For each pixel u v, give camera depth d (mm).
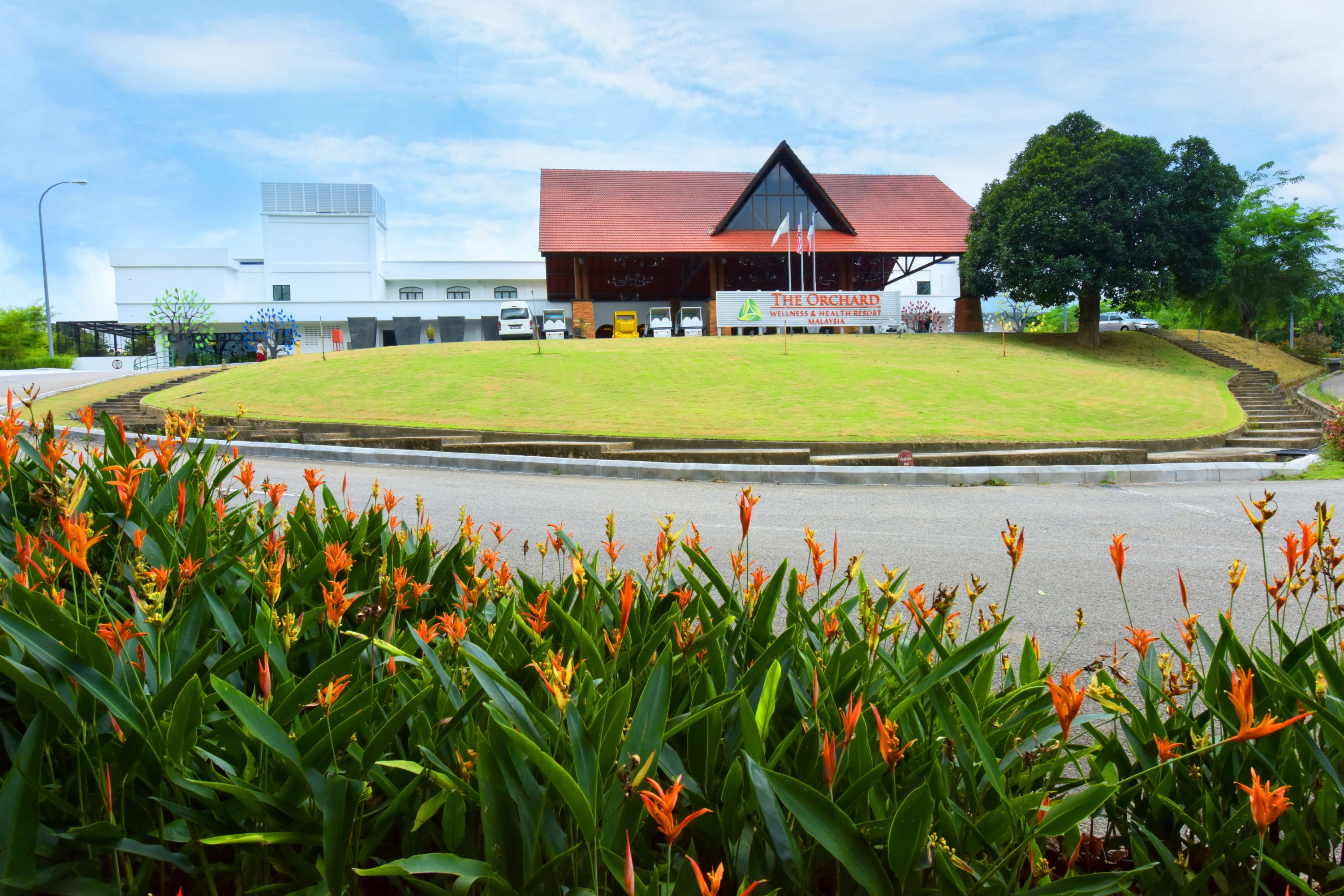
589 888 1116
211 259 48406
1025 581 5125
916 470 10156
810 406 15250
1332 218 39500
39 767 1089
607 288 44125
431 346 25812
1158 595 4777
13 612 1193
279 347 40344
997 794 1319
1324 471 10891
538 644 1484
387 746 1160
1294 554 1609
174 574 1745
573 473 10820
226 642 1694
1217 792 1344
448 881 1271
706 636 1488
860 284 42812
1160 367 25922
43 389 23297
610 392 16766
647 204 36406
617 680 1581
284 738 1098
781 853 1089
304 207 49438
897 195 38469
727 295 29406
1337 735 1163
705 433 12789
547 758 955
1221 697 1390
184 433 2523
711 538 6477
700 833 1239
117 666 1260
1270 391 23172
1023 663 1735
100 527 2025
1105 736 1461
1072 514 7691
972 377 19172
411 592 1891
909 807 1030
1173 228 26625
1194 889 1196
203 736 1301
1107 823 1951
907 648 1697
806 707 1397
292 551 2201
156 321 41938
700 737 1265
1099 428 14000
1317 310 46125
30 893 1084
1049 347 27625
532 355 22156
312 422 13953
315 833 1178
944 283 48656
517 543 6031
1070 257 26328
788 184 36500
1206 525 7082
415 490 8875
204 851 1211
